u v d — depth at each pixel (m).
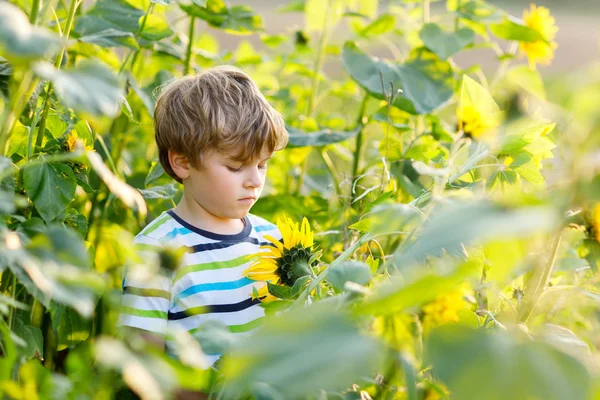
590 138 0.63
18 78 1.03
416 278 0.57
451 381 0.55
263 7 9.05
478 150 1.16
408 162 1.94
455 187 1.27
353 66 2.00
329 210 1.96
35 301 1.29
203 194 1.43
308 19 2.56
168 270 0.99
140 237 1.41
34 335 1.21
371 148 2.45
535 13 2.13
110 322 1.48
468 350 0.56
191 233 1.43
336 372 0.53
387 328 0.74
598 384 0.55
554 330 0.87
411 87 1.98
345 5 2.59
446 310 0.78
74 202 1.73
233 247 1.45
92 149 1.37
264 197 1.99
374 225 0.92
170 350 1.31
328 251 1.79
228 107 1.40
